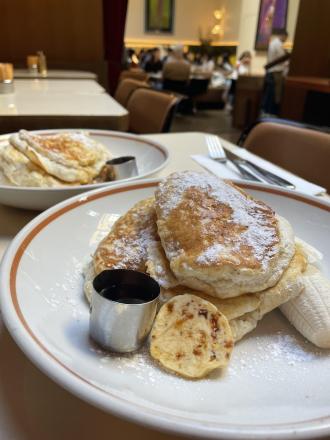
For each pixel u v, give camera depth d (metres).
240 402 0.21
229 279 0.26
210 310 0.25
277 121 0.82
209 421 0.17
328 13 2.40
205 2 5.97
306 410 0.20
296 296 0.28
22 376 0.24
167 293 0.27
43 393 0.23
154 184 0.45
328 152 0.69
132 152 0.65
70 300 0.28
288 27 4.17
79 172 0.48
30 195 0.40
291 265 0.29
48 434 0.20
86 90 1.43
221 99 4.82
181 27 6.08
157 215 0.31
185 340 0.24
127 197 0.43
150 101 1.21
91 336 0.25
